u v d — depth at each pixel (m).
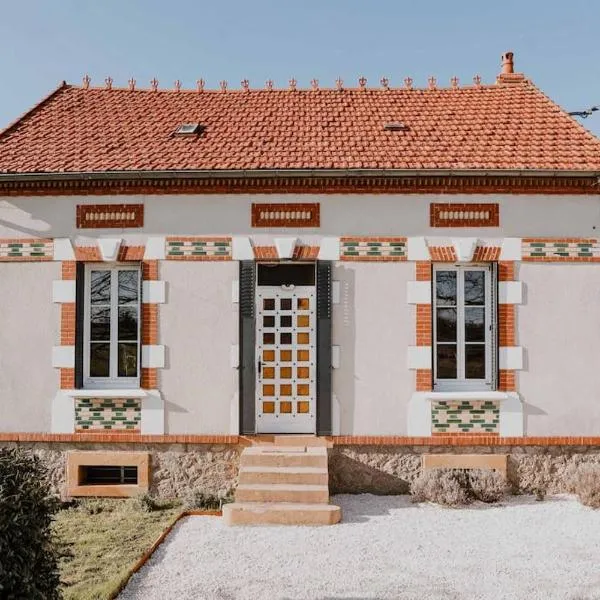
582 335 9.31
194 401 9.31
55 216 9.48
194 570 6.30
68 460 9.25
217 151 9.69
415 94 11.70
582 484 8.60
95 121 10.80
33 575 4.76
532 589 5.82
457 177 9.29
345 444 9.20
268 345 9.56
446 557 6.63
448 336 9.55
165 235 9.42
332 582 5.99
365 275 9.34
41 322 9.41
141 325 9.41
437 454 9.20
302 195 9.41
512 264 9.33
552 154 9.50
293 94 11.84
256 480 8.25
